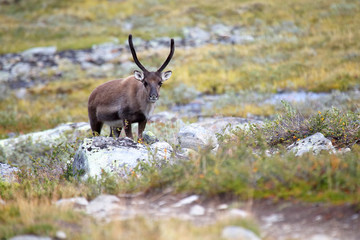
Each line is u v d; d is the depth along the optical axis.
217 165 19.84
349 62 72.69
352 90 61.41
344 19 100.75
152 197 19.31
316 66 75.19
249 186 18.02
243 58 87.81
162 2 138.25
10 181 27.28
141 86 33.09
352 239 13.55
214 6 126.75
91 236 13.89
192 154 22.88
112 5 139.12
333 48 84.25
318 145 25.94
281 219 15.55
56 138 43.16
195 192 18.72
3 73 92.31
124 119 34.25
